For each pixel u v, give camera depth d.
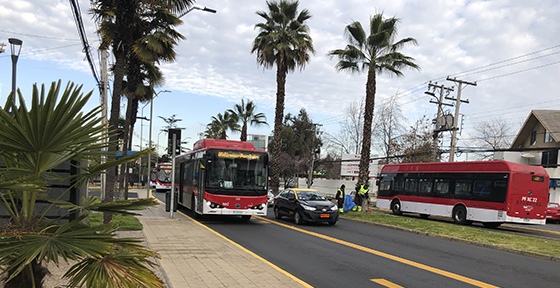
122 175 25.28
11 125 3.41
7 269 3.22
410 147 43.81
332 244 11.74
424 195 23.36
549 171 35.03
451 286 7.14
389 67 23.92
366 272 8.11
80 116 3.80
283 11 28.86
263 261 8.44
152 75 22.67
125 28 11.30
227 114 55.38
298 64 29.38
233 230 14.55
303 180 60.19
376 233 14.86
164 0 11.97
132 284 3.46
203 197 16.22
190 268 7.58
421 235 14.73
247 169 16.86
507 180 18.50
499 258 10.30
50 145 3.66
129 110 20.02
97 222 12.59
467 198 20.34
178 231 12.77
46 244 3.38
